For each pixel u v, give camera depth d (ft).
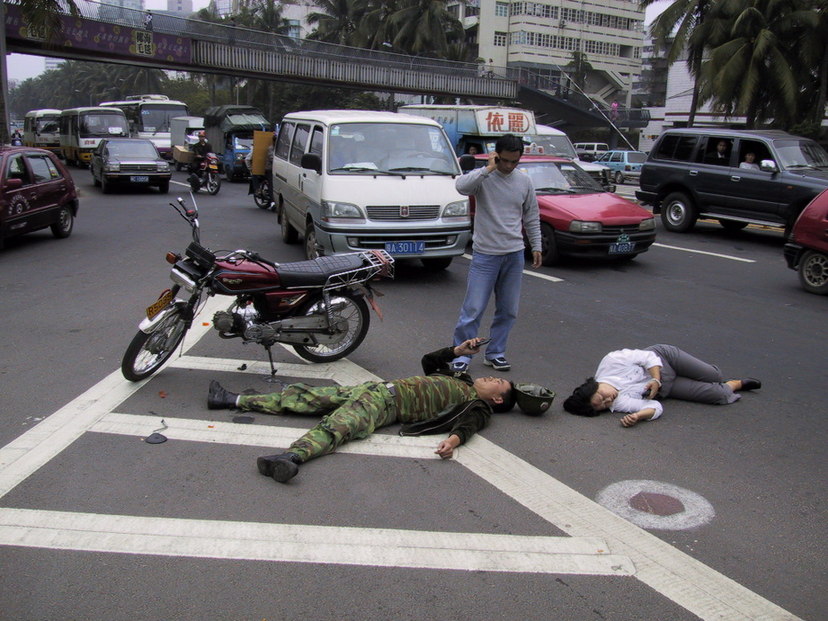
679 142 46.80
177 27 101.14
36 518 11.46
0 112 70.18
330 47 117.80
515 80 143.74
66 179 41.24
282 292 18.17
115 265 33.19
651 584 10.30
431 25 152.56
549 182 36.55
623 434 15.58
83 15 90.12
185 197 65.05
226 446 14.33
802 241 29.86
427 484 13.01
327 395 15.75
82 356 19.65
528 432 15.55
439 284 30.22
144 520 11.49
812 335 23.80
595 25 230.89
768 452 14.88
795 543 11.51
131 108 125.90
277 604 9.57
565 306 26.99
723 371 20.10
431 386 15.34
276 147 41.19
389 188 29.43
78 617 9.21
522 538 11.35
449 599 9.78
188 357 19.74
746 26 100.42
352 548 10.90
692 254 39.01
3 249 37.14
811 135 98.37
